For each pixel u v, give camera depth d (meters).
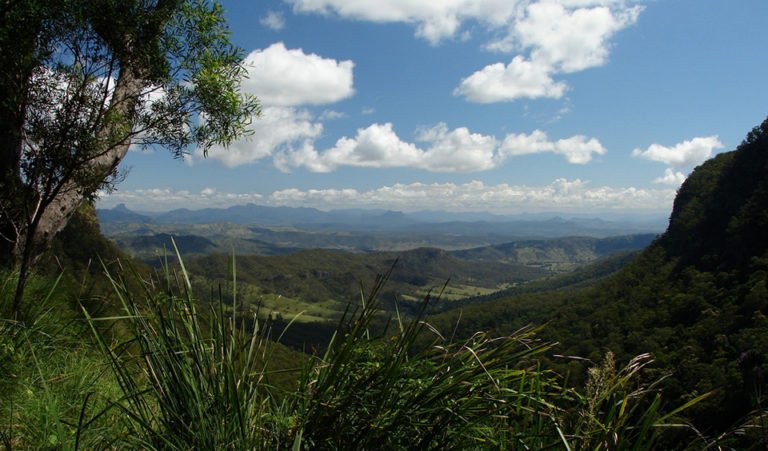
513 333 1.81
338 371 1.71
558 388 1.86
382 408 1.66
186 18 4.43
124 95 4.64
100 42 4.32
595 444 1.72
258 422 1.71
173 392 1.68
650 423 1.64
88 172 4.41
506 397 1.81
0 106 4.10
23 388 2.52
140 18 4.19
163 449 1.64
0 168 4.32
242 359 1.73
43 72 4.28
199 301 1.86
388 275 1.76
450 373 1.68
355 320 1.73
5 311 3.46
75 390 2.60
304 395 1.76
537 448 1.75
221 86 4.58
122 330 2.90
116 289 1.76
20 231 4.47
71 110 4.20
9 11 3.94
